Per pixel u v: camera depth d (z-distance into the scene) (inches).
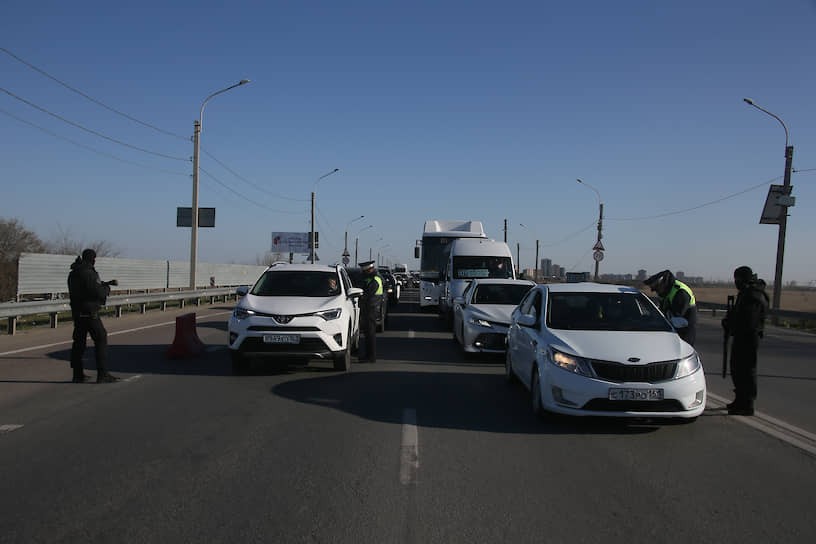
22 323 691.4
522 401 302.7
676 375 236.8
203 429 240.4
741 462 203.9
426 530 146.9
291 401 295.3
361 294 410.3
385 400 299.9
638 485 180.4
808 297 1934.1
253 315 355.9
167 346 502.9
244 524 149.4
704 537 144.2
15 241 1368.1
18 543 137.6
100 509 157.9
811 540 142.8
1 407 277.6
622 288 305.7
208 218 1628.9
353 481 181.2
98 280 336.5
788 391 342.0
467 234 875.4
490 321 437.4
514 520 153.6
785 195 928.9
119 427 242.5
